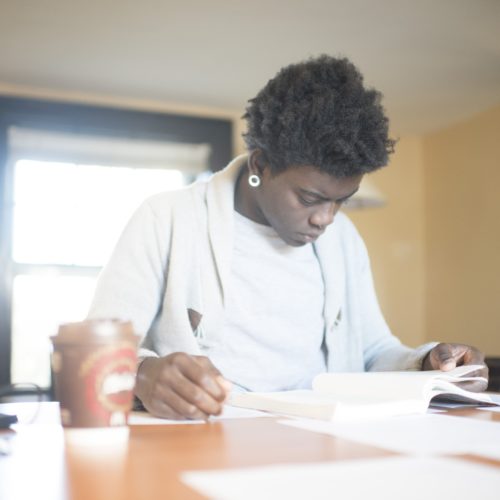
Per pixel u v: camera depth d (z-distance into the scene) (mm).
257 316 1312
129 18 2918
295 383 1332
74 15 2895
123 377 686
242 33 3072
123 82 3736
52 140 3859
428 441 670
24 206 3807
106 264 1246
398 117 4359
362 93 1122
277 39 3139
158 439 693
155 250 1241
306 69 1151
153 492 456
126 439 689
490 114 4188
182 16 2896
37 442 680
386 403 896
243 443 665
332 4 2783
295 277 1354
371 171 1132
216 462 563
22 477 511
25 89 3814
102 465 555
